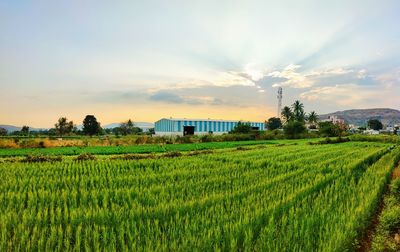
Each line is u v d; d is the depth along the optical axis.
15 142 43.75
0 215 8.88
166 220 9.06
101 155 31.12
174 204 9.82
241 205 10.11
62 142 47.47
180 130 89.38
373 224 10.98
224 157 26.45
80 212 9.09
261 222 8.76
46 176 16.38
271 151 33.91
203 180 14.89
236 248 6.97
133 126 115.62
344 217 8.85
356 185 15.15
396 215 10.35
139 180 15.75
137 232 7.64
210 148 41.69
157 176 16.31
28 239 7.32
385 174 18.25
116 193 11.47
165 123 97.44
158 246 6.77
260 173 17.86
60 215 8.93
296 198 11.42
